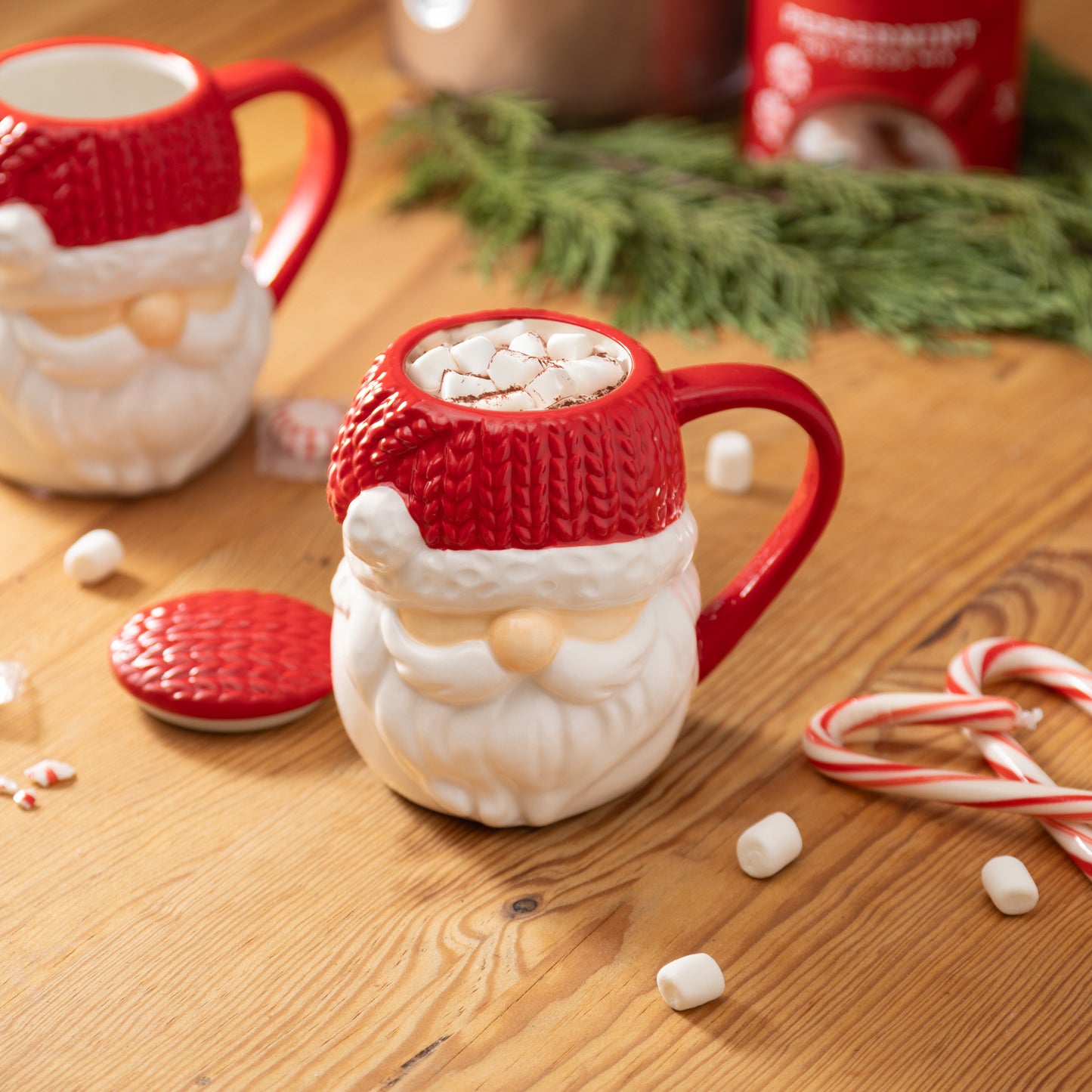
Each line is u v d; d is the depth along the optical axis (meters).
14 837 1.23
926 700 1.25
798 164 1.49
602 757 1.21
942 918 1.21
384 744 1.22
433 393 1.19
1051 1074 1.17
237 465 1.39
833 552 1.35
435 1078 1.17
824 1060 1.17
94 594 1.32
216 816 1.24
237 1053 1.17
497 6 1.54
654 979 1.19
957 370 1.45
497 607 1.18
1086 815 1.21
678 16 1.55
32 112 1.36
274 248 1.40
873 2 1.46
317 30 1.78
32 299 1.30
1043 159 1.55
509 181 1.51
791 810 1.25
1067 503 1.37
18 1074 1.17
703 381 1.20
